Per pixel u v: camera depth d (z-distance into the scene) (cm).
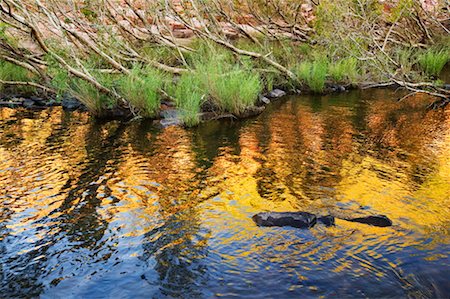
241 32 1277
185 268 381
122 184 557
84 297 349
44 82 1016
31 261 395
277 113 900
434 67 1188
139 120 863
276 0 1377
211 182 561
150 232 439
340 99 1012
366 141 712
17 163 629
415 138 722
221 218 465
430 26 1467
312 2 1403
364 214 464
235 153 670
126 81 892
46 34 1116
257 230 438
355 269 372
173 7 1250
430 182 548
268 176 578
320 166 609
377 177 566
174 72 1056
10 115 889
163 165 623
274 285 356
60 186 552
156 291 353
